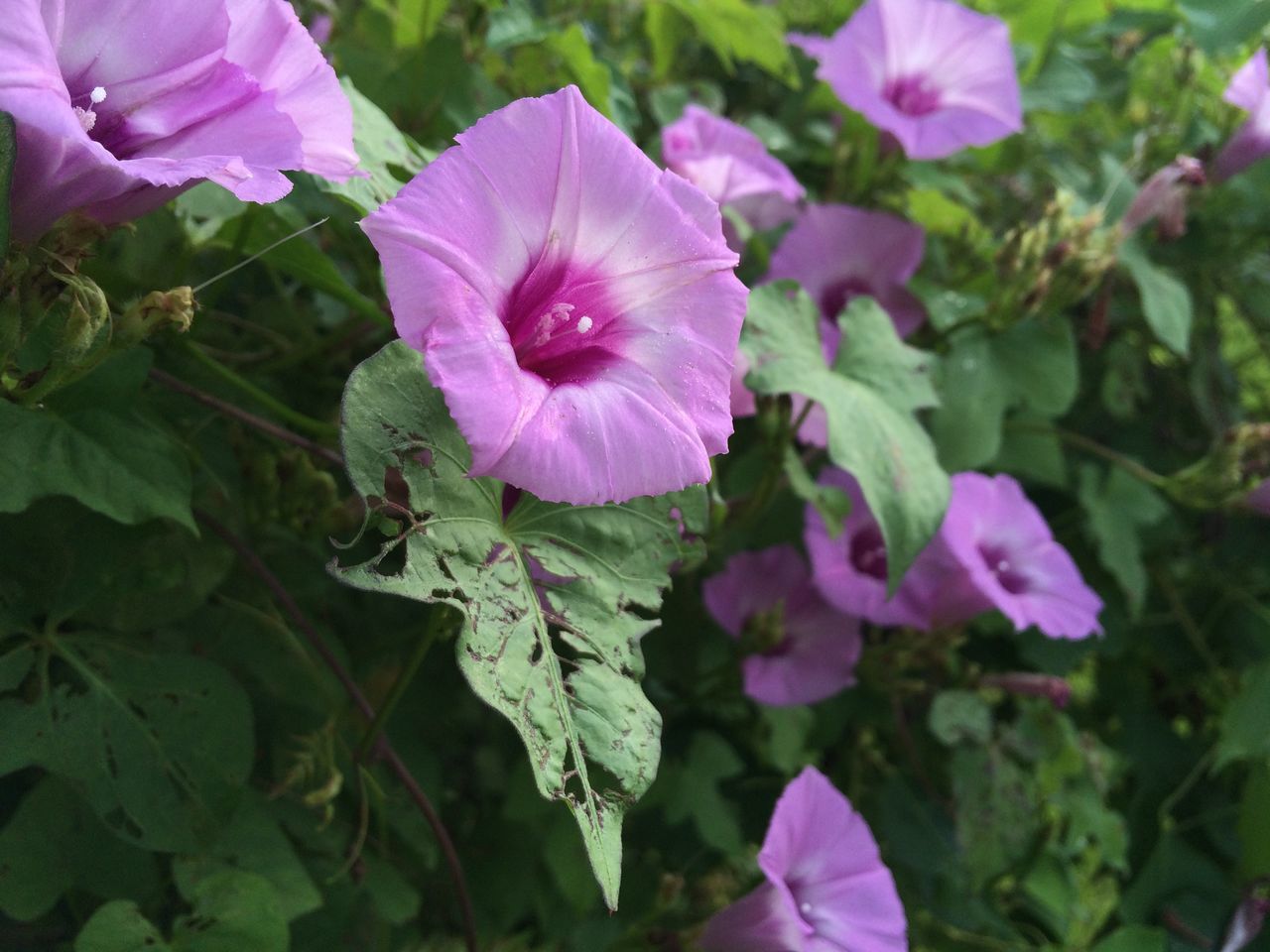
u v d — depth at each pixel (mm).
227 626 235
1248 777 340
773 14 292
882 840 317
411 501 165
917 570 283
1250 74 298
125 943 191
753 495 255
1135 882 344
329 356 258
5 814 227
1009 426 325
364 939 250
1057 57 349
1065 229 285
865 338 251
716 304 182
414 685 274
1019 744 310
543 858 291
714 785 296
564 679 169
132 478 185
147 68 157
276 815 234
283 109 170
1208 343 360
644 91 332
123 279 210
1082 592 292
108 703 196
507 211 169
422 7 264
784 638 289
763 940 233
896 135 293
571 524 182
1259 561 358
